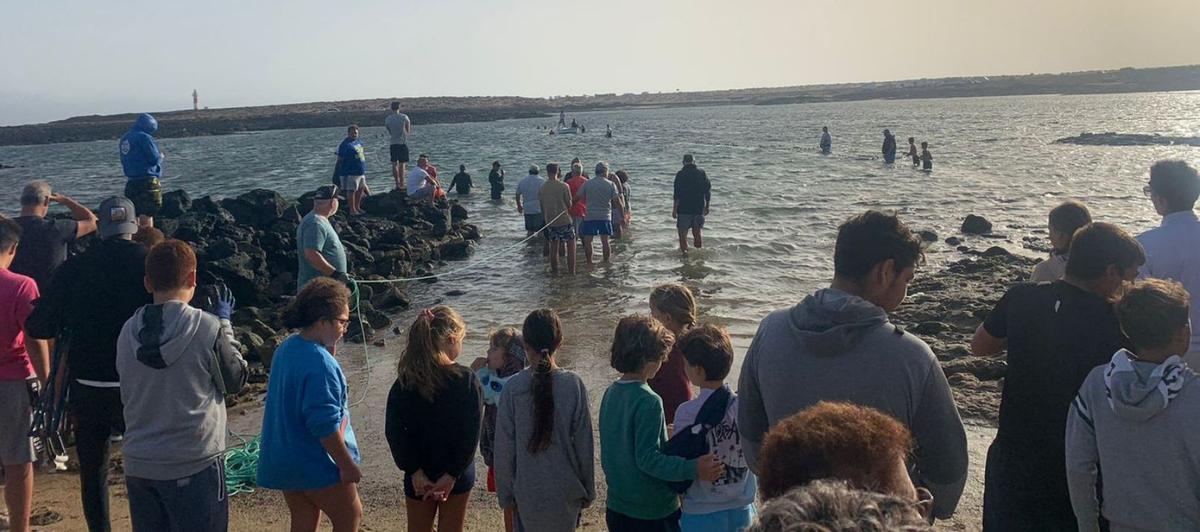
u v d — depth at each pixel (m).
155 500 4.55
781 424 2.09
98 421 5.24
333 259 8.42
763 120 100.44
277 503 6.60
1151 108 97.56
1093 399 3.38
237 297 14.06
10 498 5.52
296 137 103.62
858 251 3.22
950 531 5.56
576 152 51.62
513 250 19.08
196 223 17.67
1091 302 3.68
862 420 2.02
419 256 17.92
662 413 4.49
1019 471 3.75
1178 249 4.84
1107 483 3.31
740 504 4.35
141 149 15.09
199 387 4.51
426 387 4.74
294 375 4.52
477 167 42.78
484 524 6.13
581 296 13.98
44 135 127.19
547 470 4.70
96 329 5.16
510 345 5.87
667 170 36.53
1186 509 3.17
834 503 1.59
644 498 4.48
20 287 5.43
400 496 6.63
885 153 36.81
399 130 23.75
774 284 14.38
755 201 24.95
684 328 5.49
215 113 191.75
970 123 74.06
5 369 5.41
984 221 18.91
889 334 3.15
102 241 5.29
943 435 3.17
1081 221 5.19
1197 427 3.14
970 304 12.00
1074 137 48.69
